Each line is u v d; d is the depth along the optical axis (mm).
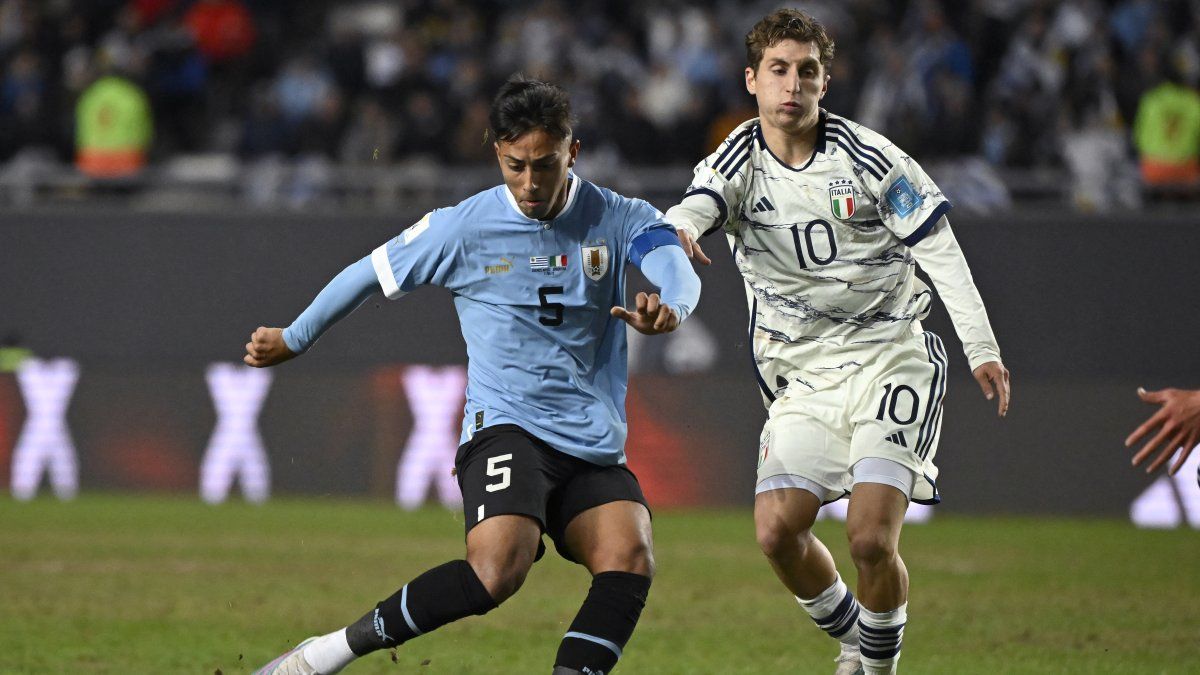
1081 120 57375
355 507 46844
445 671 22406
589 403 17406
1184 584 32250
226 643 24281
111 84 58656
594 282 17344
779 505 18969
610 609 16312
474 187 54000
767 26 19188
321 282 50281
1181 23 61875
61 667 22109
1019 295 48812
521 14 64500
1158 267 48531
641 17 64062
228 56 64125
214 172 57625
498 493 16703
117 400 49406
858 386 19391
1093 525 45156
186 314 50344
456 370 48906
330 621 26547
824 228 19359
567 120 16500
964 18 62844
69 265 50625
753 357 20438
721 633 25906
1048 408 47688
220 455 49031
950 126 56281
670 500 47750
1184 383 48375
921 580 32656
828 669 22578
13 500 47594
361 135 57375
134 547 36625
